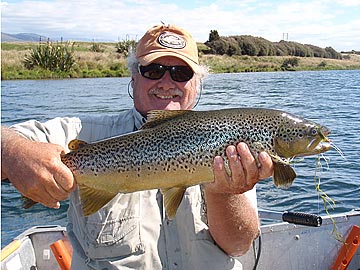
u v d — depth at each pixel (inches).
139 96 33.9
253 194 32.3
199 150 26.5
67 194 24.2
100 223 29.4
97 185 26.8
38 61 398.6
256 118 27.1
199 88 36.6
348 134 126.8
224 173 25.6
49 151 24.6
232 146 25.3
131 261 29.4
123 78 396.8
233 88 284.2
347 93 253.9
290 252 41.8
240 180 25.5
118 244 29.3
